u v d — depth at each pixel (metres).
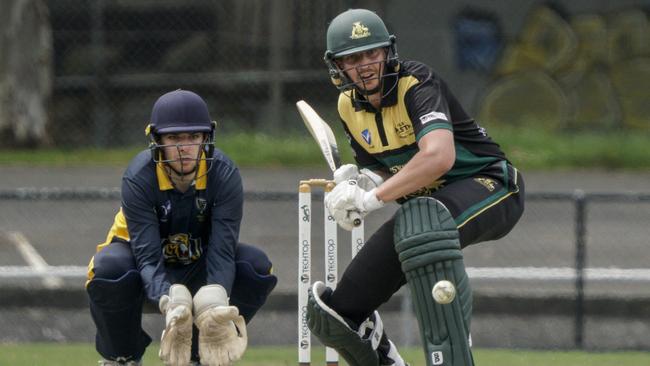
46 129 56.25
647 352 25.88
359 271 15.31
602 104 61.59
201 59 56.50
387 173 16.33
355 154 16.47
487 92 60.81
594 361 23.66
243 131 55.78
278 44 55.47
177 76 56.41
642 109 61.69
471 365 14.59
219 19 56.44
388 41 15.33
